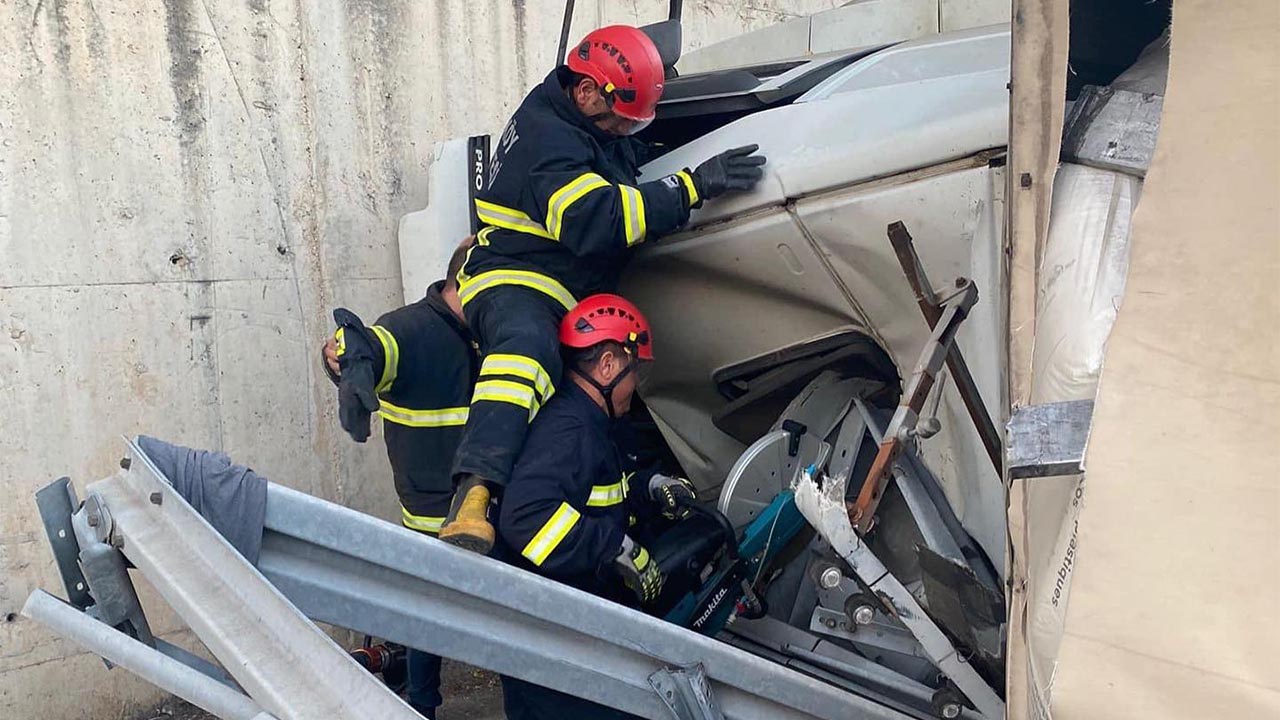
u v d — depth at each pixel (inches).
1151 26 61.7
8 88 110.9
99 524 69.6
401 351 100.1
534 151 88.0
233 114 129.1
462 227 119.7
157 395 124.5
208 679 63.1
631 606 91.7
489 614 70.4
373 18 141.9
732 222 88.2
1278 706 32.0
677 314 100.2
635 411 119.5
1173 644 34.0
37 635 117.3
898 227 73.8
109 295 119.8
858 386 99.1
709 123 102.3
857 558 73.2
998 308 71.7
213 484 67.7
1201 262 36.0
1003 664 73.4
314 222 138.3
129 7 119.3
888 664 92.5
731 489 94.3
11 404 113.3
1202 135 36.6
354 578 69.1
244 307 132.0
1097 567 35.5
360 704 53.7
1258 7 36.0
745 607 96.8
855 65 89.8
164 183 123.6
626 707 73.1
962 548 79.8
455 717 130.4
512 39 158.7
